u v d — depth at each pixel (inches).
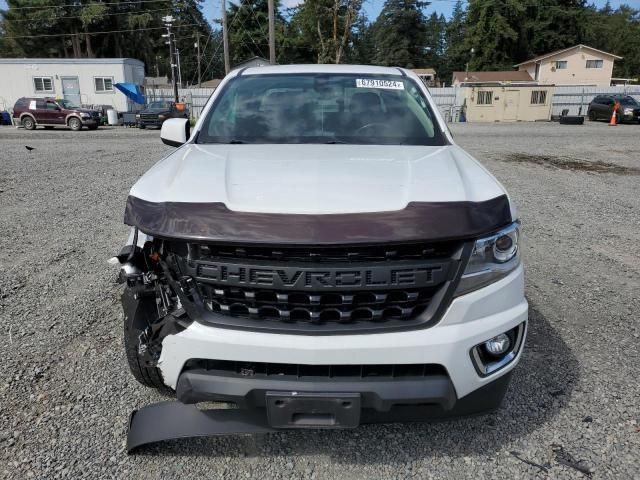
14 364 122.7
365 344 76.4
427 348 77.2
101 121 1227.9
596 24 2615.7
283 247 74.9
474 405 84.2
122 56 2421.3
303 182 86.2
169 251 81.7
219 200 81.3
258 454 94.8
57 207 297.9
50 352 128.6
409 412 82.8
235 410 93.5
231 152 106.7
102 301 160.7
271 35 1079.0
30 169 448.5
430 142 117.7
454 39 3316.9
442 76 3216.0
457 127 1111.6
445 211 78.7
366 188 84.0
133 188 93.6
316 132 120.0
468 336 78.8
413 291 77.7
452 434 100.6
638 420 104.6
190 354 80.0
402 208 78.7
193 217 78.6
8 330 140.4
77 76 1314.0
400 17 2672.2
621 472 90.6
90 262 198.4
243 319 79.2
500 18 2230.6
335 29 1721.2
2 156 548.4
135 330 95.8
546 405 109.2
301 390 77.9
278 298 76.6
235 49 2369.6
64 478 88.0
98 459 92.5
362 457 94.3
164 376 84.7
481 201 83.5
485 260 81.0
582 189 372.5
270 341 76.9
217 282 77.6
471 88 1428.4
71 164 484.7
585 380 118.9
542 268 198.1
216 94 134.9
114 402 108.7
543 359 128.2
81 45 2394.2
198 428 91.4
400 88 136.5
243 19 2364.7
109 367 122.0
